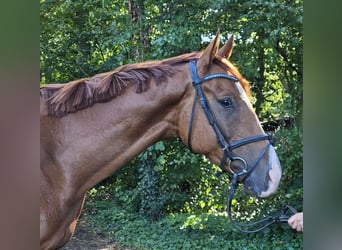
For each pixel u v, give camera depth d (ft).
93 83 6.49
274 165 6.19
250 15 15.05
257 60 16.34
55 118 6.34
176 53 16.26
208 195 18.80
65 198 6.27
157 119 6.46
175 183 18.57
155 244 15.76
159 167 17.56
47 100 6.41
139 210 19.88
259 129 6.31
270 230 15.08
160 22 16.67
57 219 6.27
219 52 6.92
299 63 15.76
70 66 20.93
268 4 14.15
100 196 23.35
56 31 20.57
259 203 16.01
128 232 17.31
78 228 18.24
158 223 17.67
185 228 16.65
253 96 17.04
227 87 6.30
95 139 6.31
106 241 16.66
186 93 6.36
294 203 14.97
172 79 6.40
